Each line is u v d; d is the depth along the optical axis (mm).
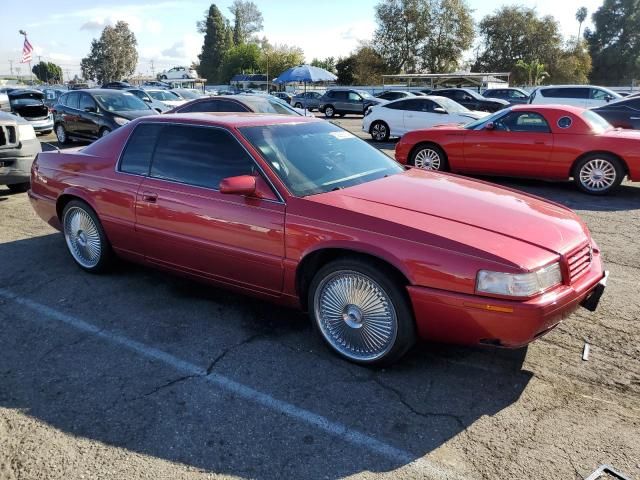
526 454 2559
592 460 2516
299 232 3344
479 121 9750
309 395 3043
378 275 3094
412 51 56094
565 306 2938
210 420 2816
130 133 4480
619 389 3090
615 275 4918
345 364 3373
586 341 3656
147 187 4168
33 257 5352
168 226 4035
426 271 2939
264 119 4195
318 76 31516
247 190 3465
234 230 3639
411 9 54062
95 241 4738
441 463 2504
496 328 2838
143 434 2705
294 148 3943
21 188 8352
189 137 4078
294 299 3555
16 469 2461
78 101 14234
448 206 3393
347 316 3326
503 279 2787
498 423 2791
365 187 3707
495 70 59688
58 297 4379
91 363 3373
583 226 3545
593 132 8562
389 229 3078
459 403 2967
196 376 3230
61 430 2732
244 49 77750
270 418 2836
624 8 64312
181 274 4203
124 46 99875
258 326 3889
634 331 3795
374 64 57781
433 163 10055
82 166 4715
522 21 57750
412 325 3104
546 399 3000
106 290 4523
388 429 2750
